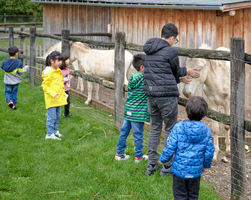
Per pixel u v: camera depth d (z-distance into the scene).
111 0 9.37
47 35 8.39
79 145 4.93
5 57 14.45
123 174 3.97
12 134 5.31
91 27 11.73
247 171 4.33
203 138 2.83
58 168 4.12
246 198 3.40
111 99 7.99
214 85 4.55
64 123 6.05
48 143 4.96
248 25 7.48
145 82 3.67
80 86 9.25
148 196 3.46
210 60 4.43
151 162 3.96
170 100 3.60
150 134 3.94
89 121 6.20
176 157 2.93
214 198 3.50
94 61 7.38
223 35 7.59
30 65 9.23
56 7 13.46
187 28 8.11
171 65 3.50
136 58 4.08
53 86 5.04
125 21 10.05
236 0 7.14
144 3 8.39
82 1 11.54
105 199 3.43
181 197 3.00
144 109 4.09
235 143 3.37
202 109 2.81
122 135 4.30
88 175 3.92
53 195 3.49
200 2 7.21
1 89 8.56
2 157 4.38
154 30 9.02
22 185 3.67
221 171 4.26
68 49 7.55
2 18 34.59
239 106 3.30
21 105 7.17
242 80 3.27
